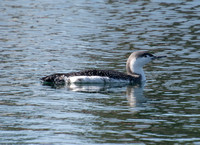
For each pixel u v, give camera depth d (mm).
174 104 14141
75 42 23344
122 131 11781
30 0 34969
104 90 16094
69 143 10984
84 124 12312
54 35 24844
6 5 33125
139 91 15867
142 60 17453
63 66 19016
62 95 15281
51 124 12328
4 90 15656
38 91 15680
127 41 23391
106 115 13102
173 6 31562
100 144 10922
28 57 20453
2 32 25484
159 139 11219
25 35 24859
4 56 20562
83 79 16891
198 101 14453
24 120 12633
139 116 13000
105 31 25516
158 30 25500
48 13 30344
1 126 12141
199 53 20984
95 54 21047
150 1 33500
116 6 32188
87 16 29234
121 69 18719
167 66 19172
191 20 27578
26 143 10984
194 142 11008
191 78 17297
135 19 28172
